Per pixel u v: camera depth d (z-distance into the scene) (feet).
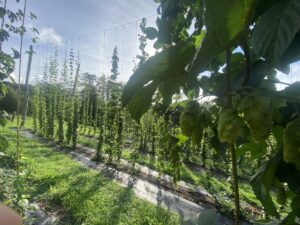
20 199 13.03
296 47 2.69
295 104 2.40
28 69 38.55
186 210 24.67
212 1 1.92
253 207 24.32
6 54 12.83
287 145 2.32
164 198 27.40
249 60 2.89
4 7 13.24
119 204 23.17
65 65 68.23
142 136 48.91
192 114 2.60
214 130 3.71
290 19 2.28
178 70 2.69
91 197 24.17
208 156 33.45
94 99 80.64
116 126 40.04
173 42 5.17
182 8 5.17
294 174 3.14
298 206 3.18
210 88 3.82
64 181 28.32
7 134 53.42
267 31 2.37
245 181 29.66
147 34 5.44
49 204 22.71
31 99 94.38
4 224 1.19
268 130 2.20
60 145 53.31
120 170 37.01
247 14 1.97
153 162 40.63
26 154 39.45
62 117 56.85
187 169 36.50
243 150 3.84
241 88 2.40
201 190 29.81
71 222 20.11
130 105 2.87
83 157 43.91
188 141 4.98
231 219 23.20
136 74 2.69
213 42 2.12
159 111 5.30
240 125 2.27
